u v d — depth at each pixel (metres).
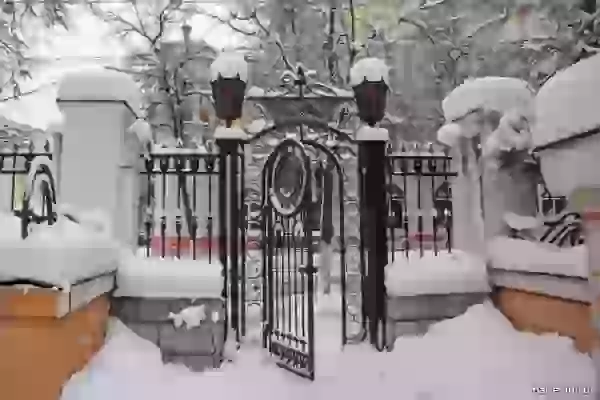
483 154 5.70
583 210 3.87
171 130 13.02
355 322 5.41
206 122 12.70
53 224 4.00
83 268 3.79
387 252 5.54
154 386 4.32
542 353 4.41
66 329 3.64
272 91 5.84
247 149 6.77
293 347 4.88
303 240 4.68
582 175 3.85
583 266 4.03
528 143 5.48
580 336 4.14
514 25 11.85
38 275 3.35
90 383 4.14
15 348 3.44
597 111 3.57
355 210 6.93
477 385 4.24
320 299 6.07
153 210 5.68
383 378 4.46
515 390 4.14
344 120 7.27
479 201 5.70
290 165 4.89
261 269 5.70
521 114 5.58
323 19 12.59
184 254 6.30
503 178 5.68
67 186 5.07
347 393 4.24
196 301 5.08
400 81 12.85
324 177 5.77
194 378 4.50
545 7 11.23
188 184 7.46
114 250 4.91
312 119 5.89
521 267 4.83
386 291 5.18
